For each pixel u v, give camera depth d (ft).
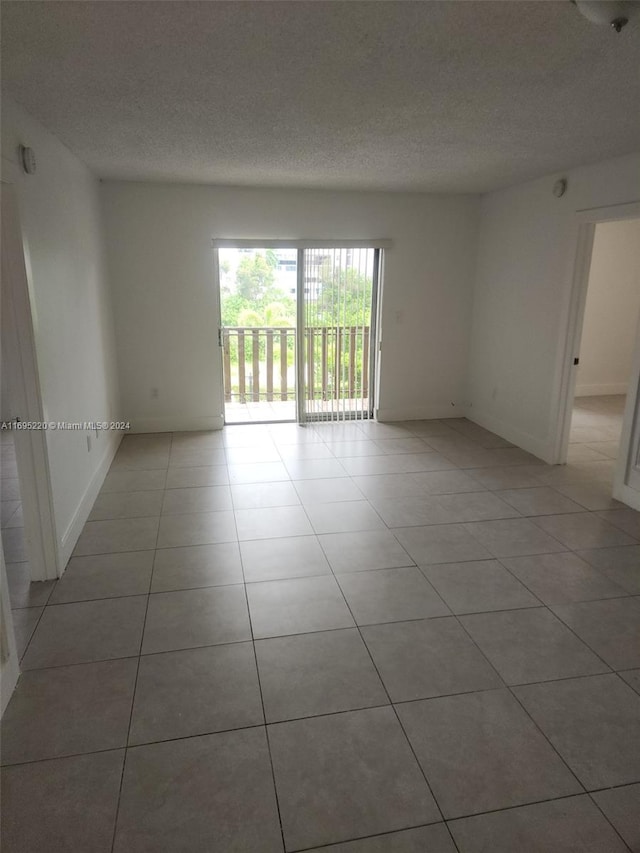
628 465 12.17
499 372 17.21
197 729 6.12
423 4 5.54
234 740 5.98
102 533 10.75
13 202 7.72
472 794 5.40
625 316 22.43
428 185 15.74
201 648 7.45
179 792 5.38
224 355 20.59
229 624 7.97
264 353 20.76
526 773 5.63
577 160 12.41
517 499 12.51
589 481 13.65
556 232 14.07
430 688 6.77
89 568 9.46
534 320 15.24
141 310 16.44
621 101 8.50
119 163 12.84
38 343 8.40
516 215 15.79
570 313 13.78
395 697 6.61
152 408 17.40
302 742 5.97
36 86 7.68
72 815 5.15
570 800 5.35
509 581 9.14
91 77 7.44
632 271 21.95
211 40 6.39
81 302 11.79
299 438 17.08
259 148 11.48
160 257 16.16
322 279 17.40
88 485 11.66
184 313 16.74
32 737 5.99
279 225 16.53
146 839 4.93
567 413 14.46
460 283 18.28
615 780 5.56
